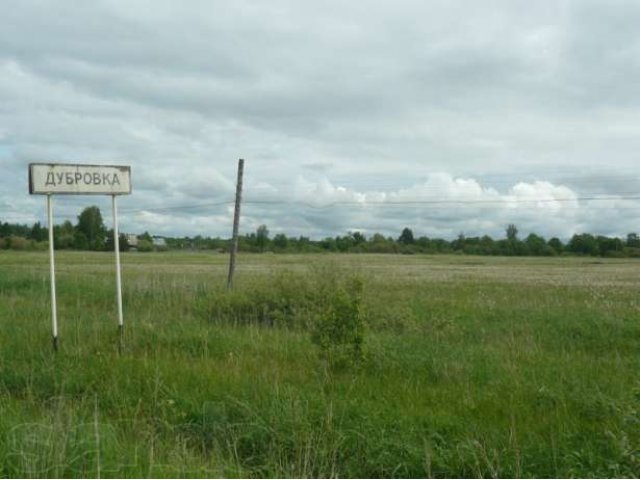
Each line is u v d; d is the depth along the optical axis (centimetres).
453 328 1283
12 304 1531
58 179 975
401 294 2202
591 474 525
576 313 1538
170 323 1250
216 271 3972
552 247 12662
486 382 815
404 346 992
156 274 3331
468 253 12750
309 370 858
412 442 593
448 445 596
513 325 1378
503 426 643
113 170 1032
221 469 515
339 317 870
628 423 603
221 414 659
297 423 615
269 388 735
